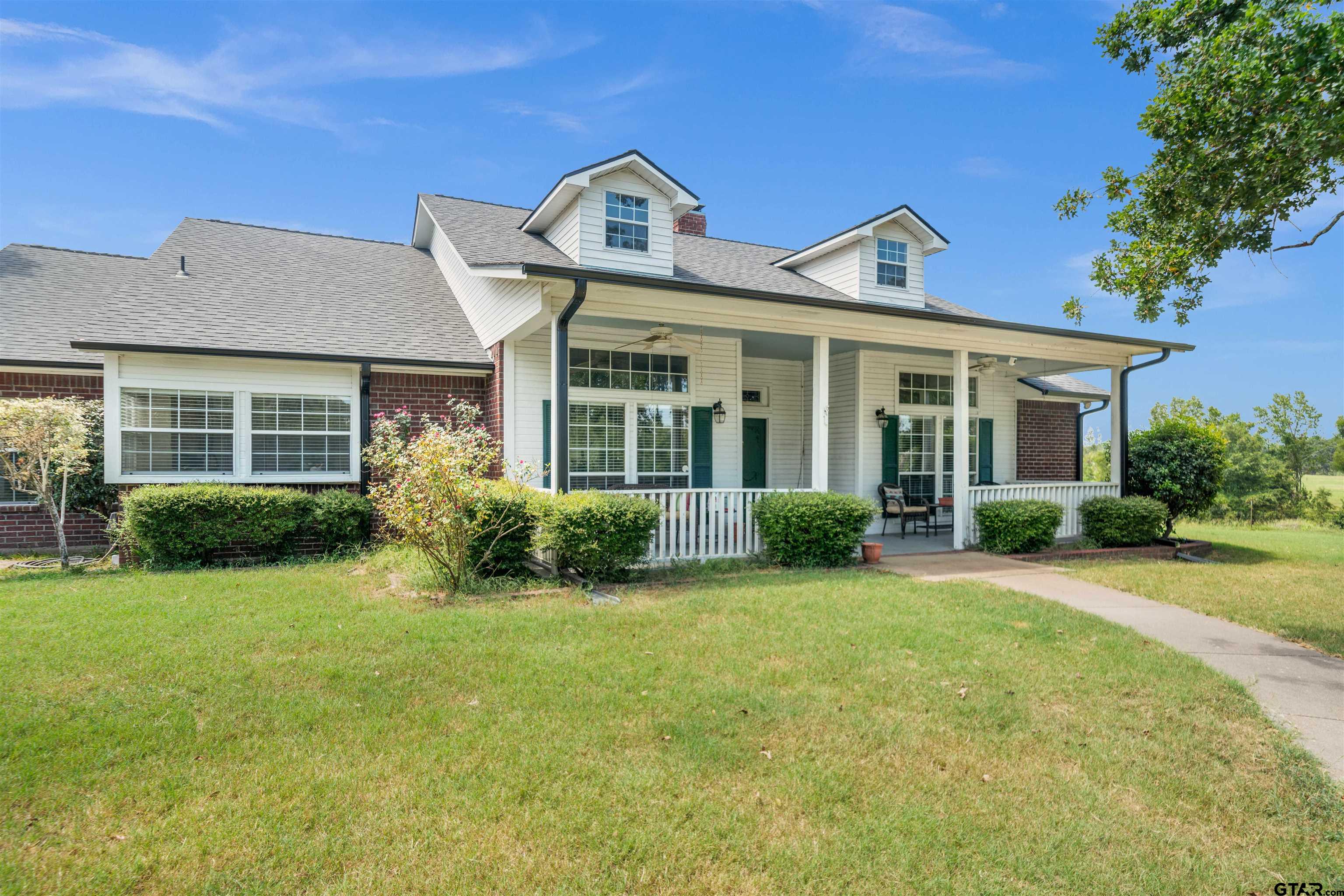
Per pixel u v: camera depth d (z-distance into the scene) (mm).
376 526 10250
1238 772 3666
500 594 7164
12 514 10227
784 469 14047
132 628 5668
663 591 7441
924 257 13180
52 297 11297
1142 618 6707
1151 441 12820
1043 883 2738
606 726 3959
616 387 10914
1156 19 6629
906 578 8273
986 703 4398
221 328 10117
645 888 2633
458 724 3953
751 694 4469
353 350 10438
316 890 2572
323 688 4457
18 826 2916
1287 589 8125
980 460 14312
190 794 3193
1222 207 6586
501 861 2762
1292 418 24406
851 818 3133
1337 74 5352
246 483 9820
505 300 9797
